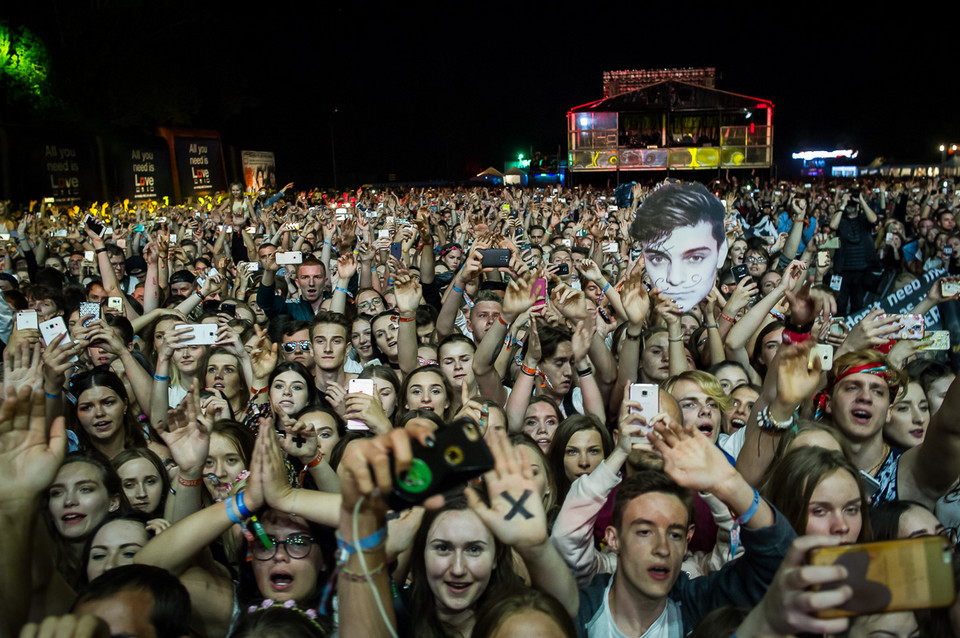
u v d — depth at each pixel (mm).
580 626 3176
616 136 55062
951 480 3979
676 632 3152
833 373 4484
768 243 11656
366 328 7180
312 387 5570
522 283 5395
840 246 12523
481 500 2672
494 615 2703
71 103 36688
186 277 9133
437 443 1941
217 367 5961
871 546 1822
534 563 2906
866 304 11195
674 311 5703
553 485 4129
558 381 5637
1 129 27609
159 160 39156
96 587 2689
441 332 7105
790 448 3635
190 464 3695
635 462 3871
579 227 15367
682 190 6371
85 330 5297
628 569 3078
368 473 2039
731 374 5531
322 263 9406
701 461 2764
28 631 2098
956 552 3184
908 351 5172
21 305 8008
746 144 54125
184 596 2771
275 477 3182
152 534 3561
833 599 1793
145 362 6352
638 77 55094
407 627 3139
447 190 42875
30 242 12617
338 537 2436
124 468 4281
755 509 2746
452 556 3070
